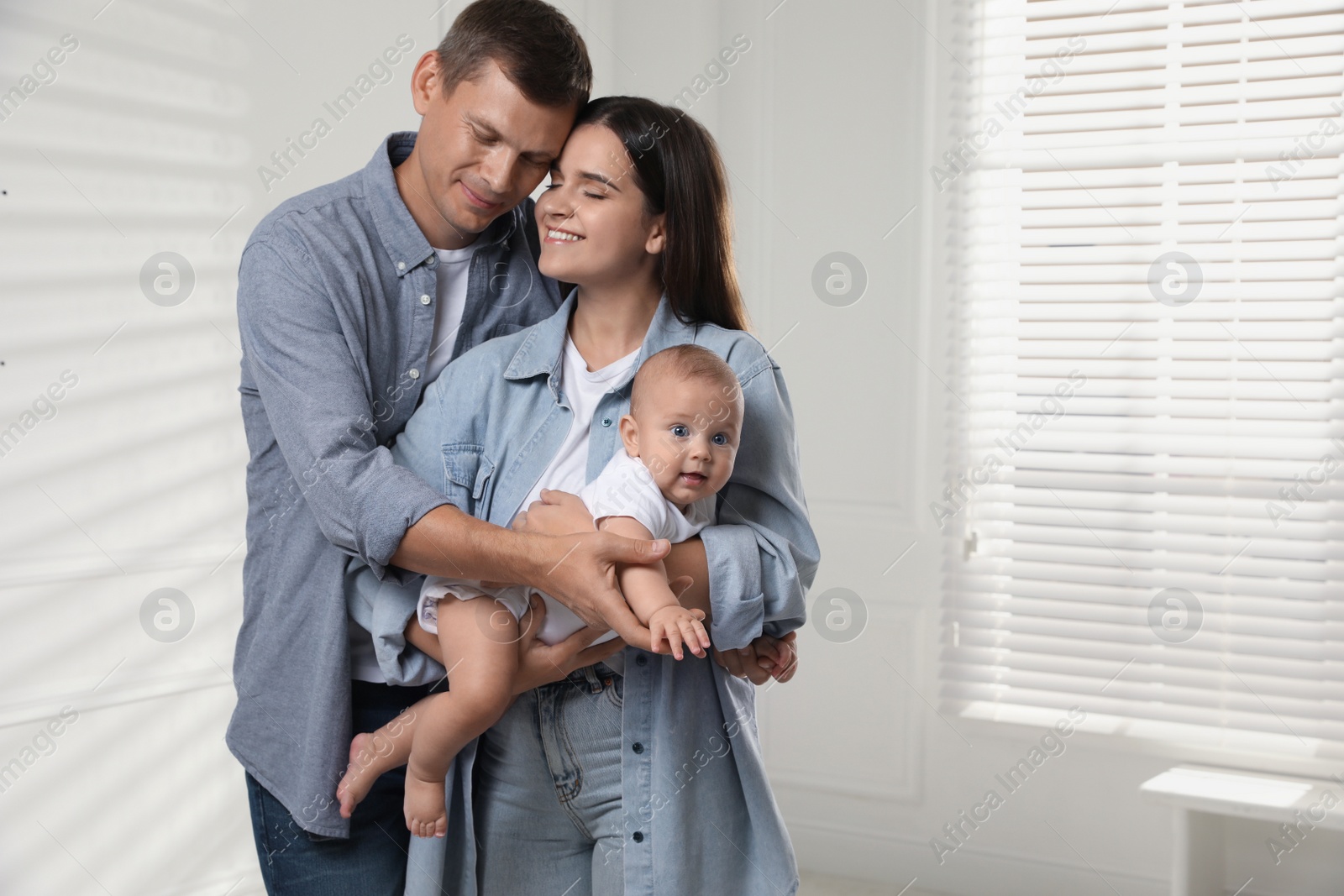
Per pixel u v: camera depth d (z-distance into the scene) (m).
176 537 2.00
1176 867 1.73
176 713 2.03
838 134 1.82
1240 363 1.86
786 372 1.82
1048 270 1.92
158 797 2.01
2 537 1.76
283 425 1.06
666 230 1.08
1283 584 1.80
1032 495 1.89
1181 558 1.84
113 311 1.88
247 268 1.11
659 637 0.91
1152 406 1.88
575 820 1.12
